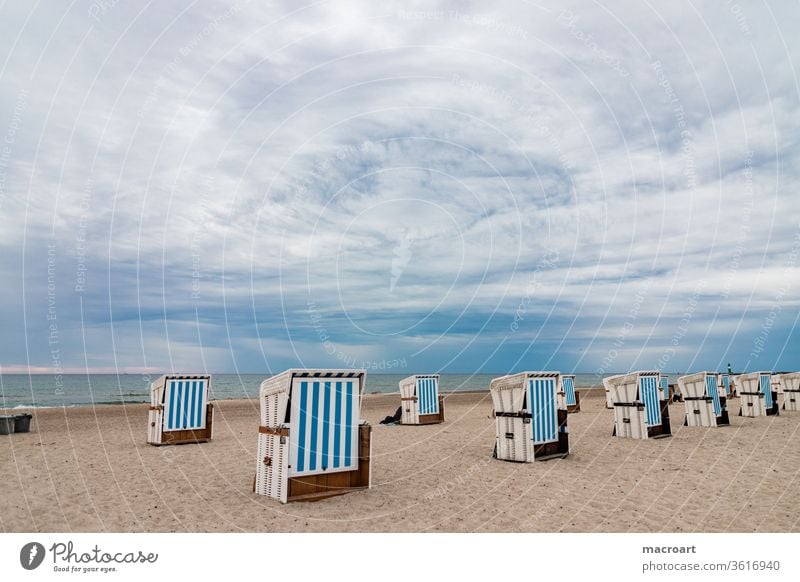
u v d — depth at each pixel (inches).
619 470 331.9
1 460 377.7
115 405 1261.1
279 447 265.7
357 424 289.3
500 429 379.2
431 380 687.7
